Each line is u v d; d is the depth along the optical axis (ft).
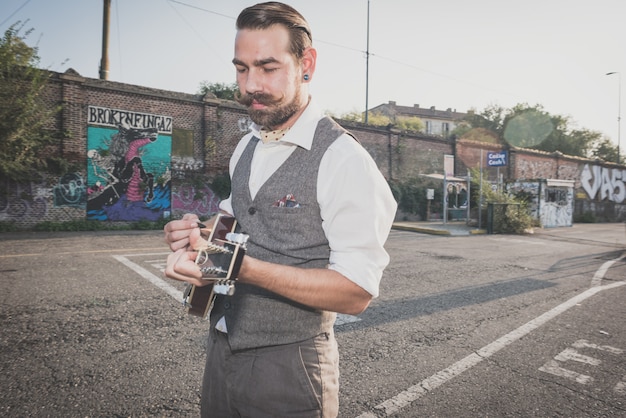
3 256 23.24
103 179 43.91
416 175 73.41
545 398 8.57
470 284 19.11
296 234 3.25
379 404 8.19
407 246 33.58
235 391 3.41
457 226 54.49
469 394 8.67
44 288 16.01
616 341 11.90
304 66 3.32
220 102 50.96
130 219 45.60
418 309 14.78
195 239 2.66
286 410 3.26
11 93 36.09
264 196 3.34
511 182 65.57
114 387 8.48
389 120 132.57
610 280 20.95
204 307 3.58
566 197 67.31
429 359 10.43
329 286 2.85
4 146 36.63
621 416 7.96
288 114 3.24
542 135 136.67
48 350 10.20
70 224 41.27
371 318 13.57
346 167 3.03
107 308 13.65
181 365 9.57
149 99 46.78
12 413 7.42
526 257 28.50
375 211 3.01
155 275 18.79
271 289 2.85
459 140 78.54
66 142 41.55
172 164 48.47
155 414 7.58
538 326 13.16
